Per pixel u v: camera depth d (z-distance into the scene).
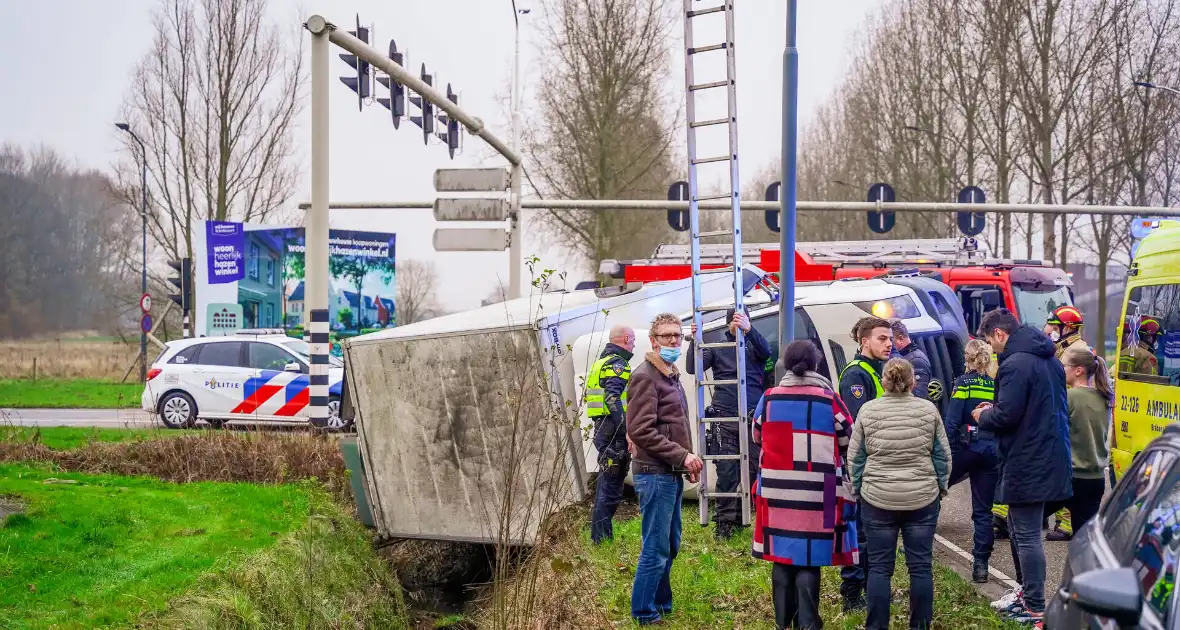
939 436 5.98
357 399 9.66
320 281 13.09
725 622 6.66
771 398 6.18
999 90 31.88
